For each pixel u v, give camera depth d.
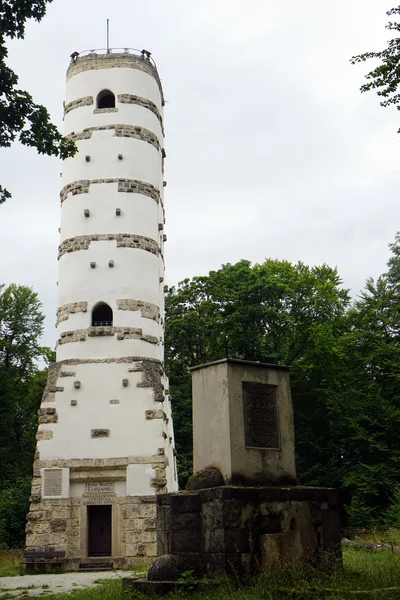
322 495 16.09
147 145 37.78
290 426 16.91
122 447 32.16
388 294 47.00
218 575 14.67
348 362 49.41
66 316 34.88
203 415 16.72
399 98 18.03
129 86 38.09
